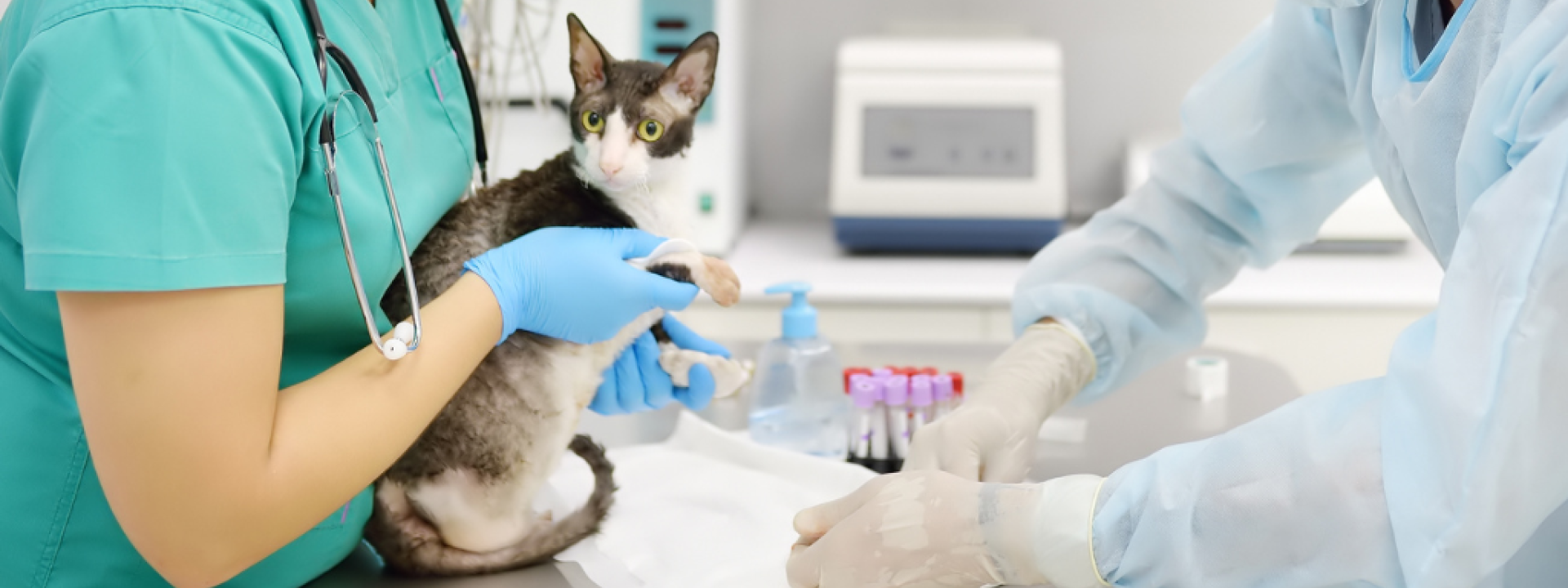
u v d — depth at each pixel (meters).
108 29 0.56
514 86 1.88
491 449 0.75
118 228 0.54
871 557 0.72
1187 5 2.32
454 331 0.66
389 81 0.76
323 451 0.60
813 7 2.39
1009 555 0.70
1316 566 0.61
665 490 0.97
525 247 0.72
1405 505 0.57
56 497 0.68
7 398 0.68
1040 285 1.15
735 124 2.12
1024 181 2.01
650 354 0.88
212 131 0.56
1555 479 0.57
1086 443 1.13
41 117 0.56
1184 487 0.65
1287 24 0.90
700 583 0.79
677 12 1.95
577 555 0.84
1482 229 0.58
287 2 0.64
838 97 2.04
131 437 0.55
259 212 0.58
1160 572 0.65
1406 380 0.61
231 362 0.57
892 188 2.03
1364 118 0.83
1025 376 1.02
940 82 2.01
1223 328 1.86
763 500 0.93
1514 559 0.70
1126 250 1.13
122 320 0.55
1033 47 2.02
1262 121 0.96
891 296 1.86
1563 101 0.58
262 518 0.58
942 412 1.08
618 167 0.77
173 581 0.60
